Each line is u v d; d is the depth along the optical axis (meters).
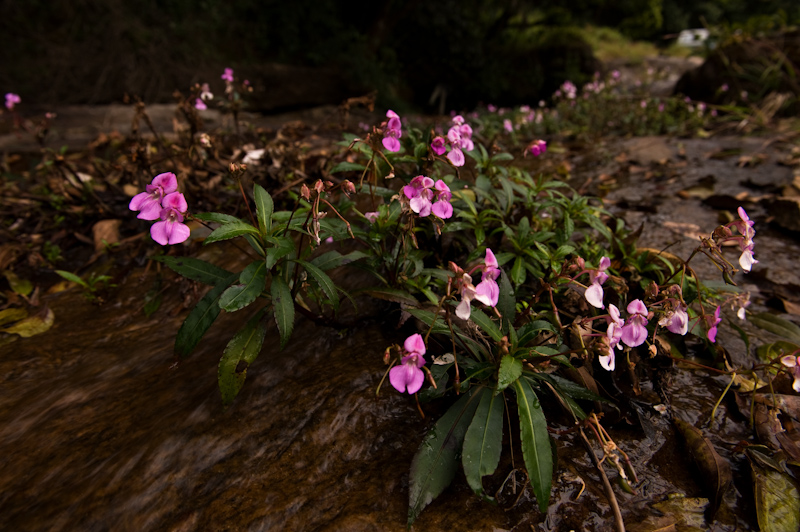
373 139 0.34
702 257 0.53
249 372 0.35
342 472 0.28
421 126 1.18
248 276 0.29
